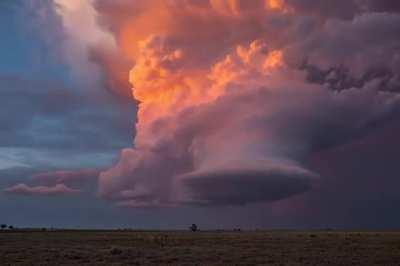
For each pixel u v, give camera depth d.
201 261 51.06
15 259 51.53
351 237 96.75
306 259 52.47
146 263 49.25
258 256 55.69
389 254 57.44
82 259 52.53
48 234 121.81
